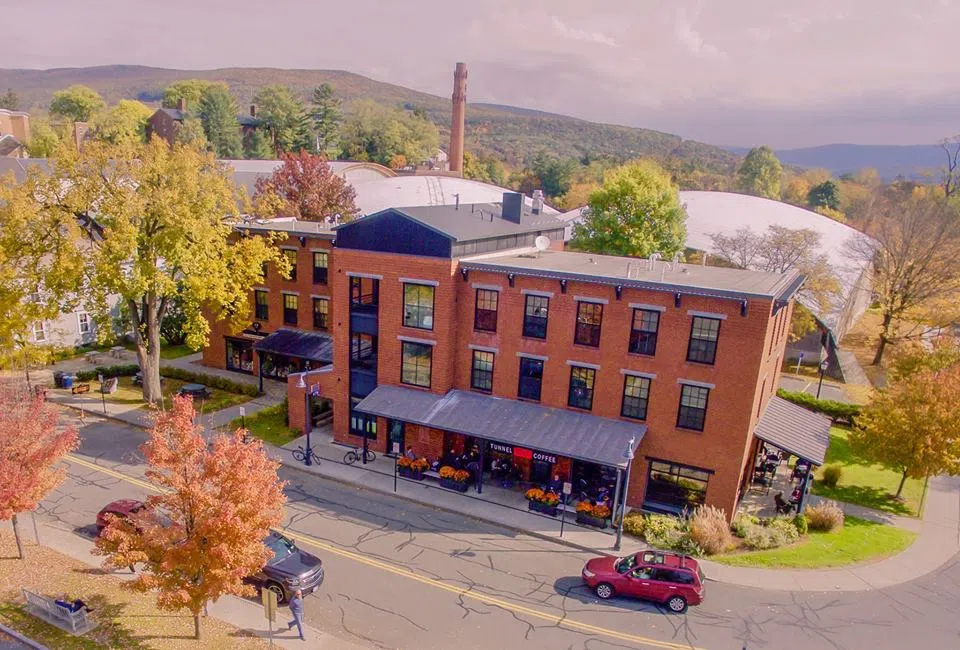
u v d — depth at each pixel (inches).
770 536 1016.2
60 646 670.5
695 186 5792.3
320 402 1508.4
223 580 633.0
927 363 1435.8
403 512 1080.2
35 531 905.5
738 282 1115.3
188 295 1473.9
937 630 815.1
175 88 6545.3
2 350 1392.7
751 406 1013.8
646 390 1095.6
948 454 1163.9
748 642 767.7
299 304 1744.6
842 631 801.6
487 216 1486.2
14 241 1311.5
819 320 2119.8
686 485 1090.1
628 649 745.0
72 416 1432.1
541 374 1178.0
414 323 1246.3
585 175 6328.7
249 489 636.1
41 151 4035.4
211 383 1705.2
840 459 1443.2
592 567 870.4
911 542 1074.7
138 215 1341.0
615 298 1087.6
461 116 4793.3
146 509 743.7
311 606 799.7
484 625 779.4
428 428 1239.5
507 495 1147.9
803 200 5866.1
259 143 5442.9
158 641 692.1
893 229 2292.1
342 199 2935.5
